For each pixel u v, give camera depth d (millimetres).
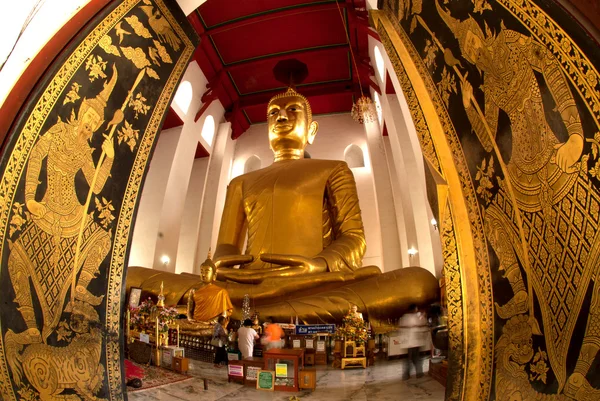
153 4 3033
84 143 2812
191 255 13055
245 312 5418
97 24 2678
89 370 2695
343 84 13383
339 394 3531
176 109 11812
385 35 3412
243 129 15234
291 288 5613
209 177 14008
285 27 11312
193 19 10727
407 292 5406
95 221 2920
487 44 2320
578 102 1778
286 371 3672
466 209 2867
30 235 2439
